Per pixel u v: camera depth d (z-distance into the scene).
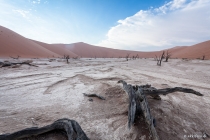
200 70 16.73
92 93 5.66
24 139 2.47
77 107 4.41
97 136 2.83
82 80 8.86
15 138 2.36
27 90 6.20
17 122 3.24
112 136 2.84
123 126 3.17
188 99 5.40
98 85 7.31
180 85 8.11
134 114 3.09
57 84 7.65
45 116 3.67
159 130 2.94
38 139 2.50
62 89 6.63
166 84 8.20
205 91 6.84
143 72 13.84
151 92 3.97
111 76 10.22
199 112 4.11
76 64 22.25
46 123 3.28
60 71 12.62
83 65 20.81
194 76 11.78
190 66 22.03
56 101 4.94
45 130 2.59
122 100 4.81
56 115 3.77
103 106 4.52
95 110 4.19
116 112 3.99
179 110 4.07
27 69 13.34
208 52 52.19
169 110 3.91
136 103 3.51
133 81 8.69
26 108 4.18
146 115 2.87
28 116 3.61
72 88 6.83
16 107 4.22
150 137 2.69
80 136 2.36
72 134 2.37
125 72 13.34
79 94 5.85
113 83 7.52
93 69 15.38
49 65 18.42
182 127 3.16
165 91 3.99
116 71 14.04
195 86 7.91
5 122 3.20
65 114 3.86
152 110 3.76
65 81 8.47
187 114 3.86
